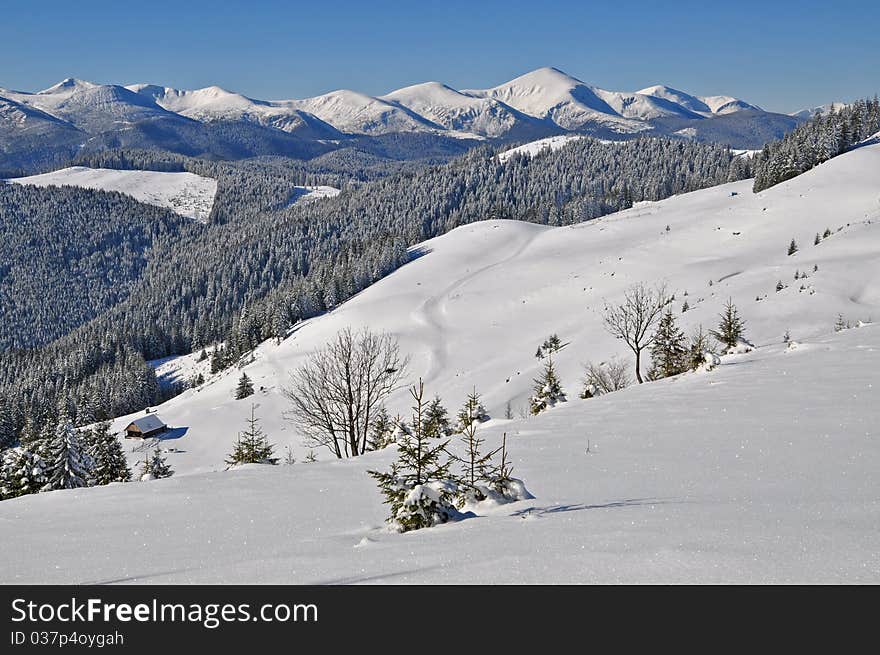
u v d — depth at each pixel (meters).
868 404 11.01
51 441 32.19
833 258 83.94
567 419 14.02
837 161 152.88
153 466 47.69
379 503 8.15
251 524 7.23
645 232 161.00
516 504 6.87
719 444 9.45
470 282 145.12
